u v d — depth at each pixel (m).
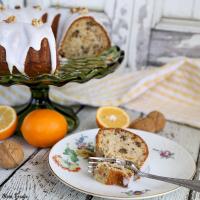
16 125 0.68
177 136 0.72
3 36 0.63
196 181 0.52
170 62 0.88
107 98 0.83
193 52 0.91
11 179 0.56
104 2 0.92
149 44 0.93
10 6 0.91
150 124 0.70
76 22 0.79
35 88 0.73
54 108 0.75
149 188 0.53
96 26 0.80
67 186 0.55
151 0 0.89
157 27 0.91
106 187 0.53
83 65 0.70
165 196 0.54
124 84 0.88
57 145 0.61
